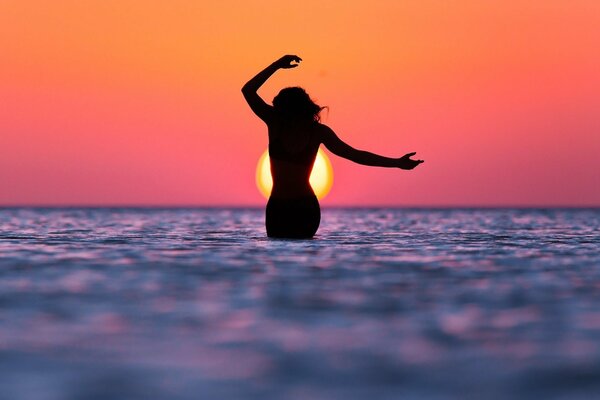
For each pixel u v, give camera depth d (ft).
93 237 77.05
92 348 26.13
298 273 44.93
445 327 29.48
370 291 38.17
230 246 62.85
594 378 22.76
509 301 35.32
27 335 27.94
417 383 22.27
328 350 25.91
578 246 67.31
